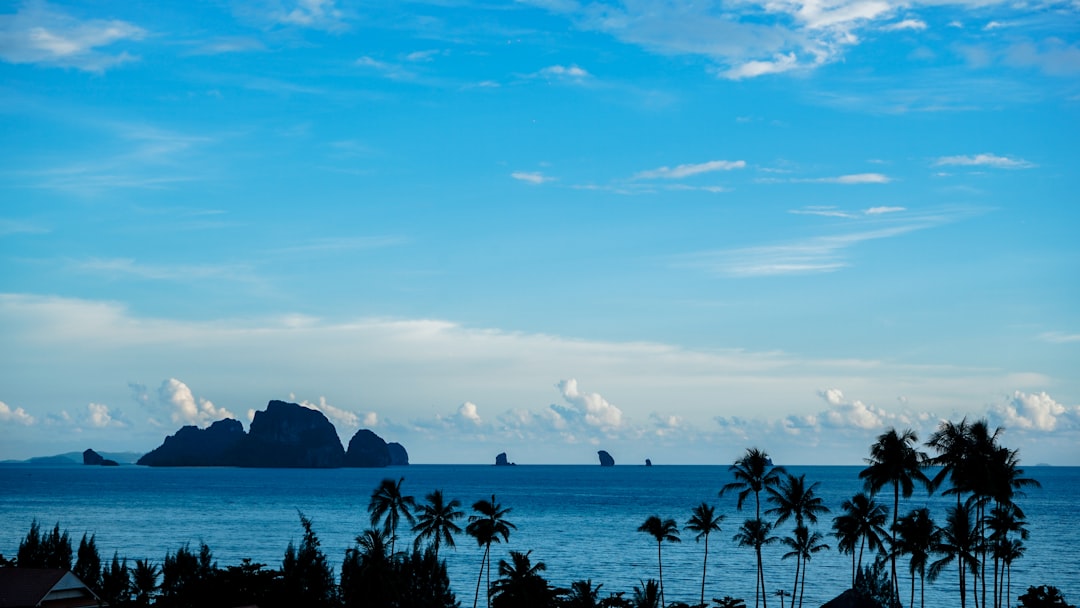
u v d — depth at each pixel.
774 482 132.62
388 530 134.12
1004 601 160.38
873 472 115.00
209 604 113.31
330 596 118.06
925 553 113.25
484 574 191.00
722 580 187.50
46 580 91.00
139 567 124.75
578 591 117.25
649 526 141.38
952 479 109.31
